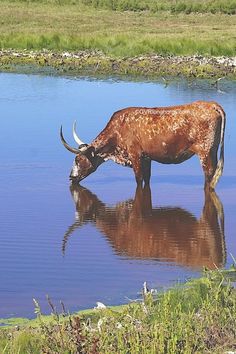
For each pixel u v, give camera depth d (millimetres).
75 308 16594
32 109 37719
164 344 13047
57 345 13117
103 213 23781
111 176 28312
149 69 51469
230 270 18328
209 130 26266
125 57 56281
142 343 13008
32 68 52844
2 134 32594
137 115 27000
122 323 14258
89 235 21578
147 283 17969
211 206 24500
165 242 21078
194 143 26469
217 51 58094
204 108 26344
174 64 52875
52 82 46938
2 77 49062
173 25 74625
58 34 63406
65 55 57281
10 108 38031
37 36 62594
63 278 18266
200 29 71188
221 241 21156
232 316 14422
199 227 22391
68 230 21922
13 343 13625
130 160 27047
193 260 19625
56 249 20250
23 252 19938
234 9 85312
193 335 13453
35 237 21188
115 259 19609
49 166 28469
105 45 60625
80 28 71438
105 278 18312
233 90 44344
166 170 29125
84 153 27078
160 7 86375
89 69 52125
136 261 19500
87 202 24844
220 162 26109
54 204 24500
